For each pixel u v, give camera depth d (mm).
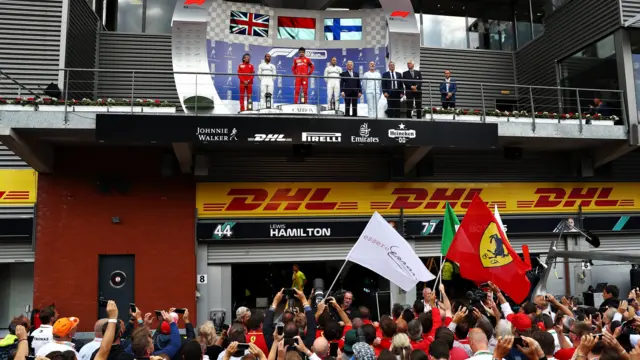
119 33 16219
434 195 15570
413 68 14859
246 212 14656
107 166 14258
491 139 13555
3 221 13773
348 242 15305
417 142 13258
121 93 15930
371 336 5969
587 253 10938
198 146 14367
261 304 15391
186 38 14422
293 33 15703
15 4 14000
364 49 15797
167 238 14281
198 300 14289
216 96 14375
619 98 14742
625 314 7496
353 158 15352
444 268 16031
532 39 17906
